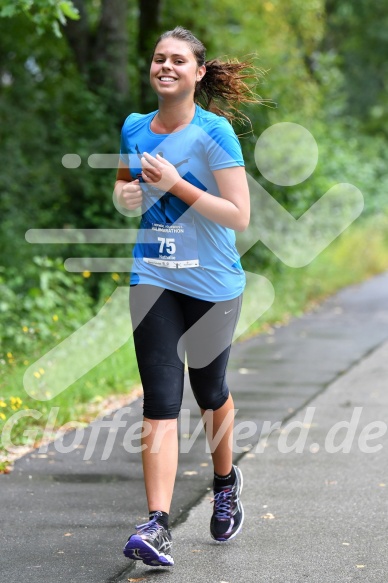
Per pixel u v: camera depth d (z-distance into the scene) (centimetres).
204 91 1235
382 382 2397
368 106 9188
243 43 4578
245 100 1245
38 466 1638
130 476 1585
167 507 1147
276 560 1198
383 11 8706
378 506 1423
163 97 1150
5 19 4466
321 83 5584
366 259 5731
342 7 8525
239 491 1272
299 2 5331
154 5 3997
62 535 1289
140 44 4034
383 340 3103
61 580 1128
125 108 3975
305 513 1391
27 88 4591
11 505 1421
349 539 1278
